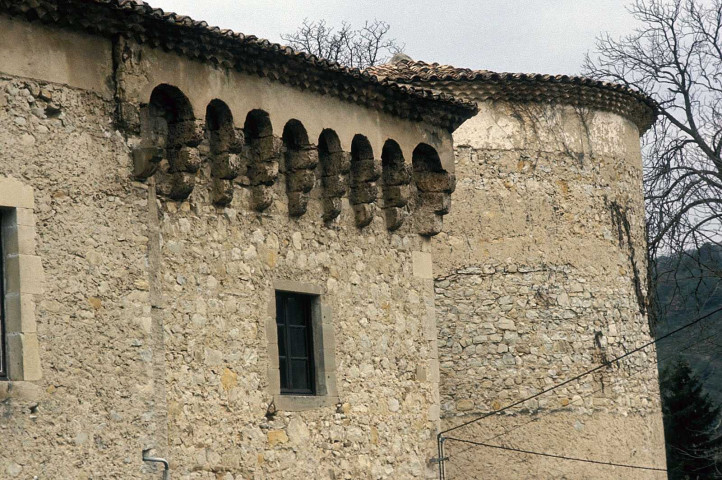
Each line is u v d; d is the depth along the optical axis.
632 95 26.48
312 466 17.78
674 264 32.22
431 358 20.34
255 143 17.50
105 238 15.12
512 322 24.59
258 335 17.23
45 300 14.32
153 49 15.80
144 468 15.21
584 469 24.59
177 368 15.95
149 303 15.57
